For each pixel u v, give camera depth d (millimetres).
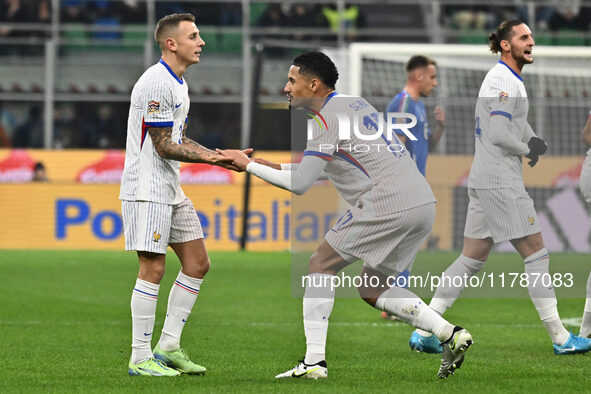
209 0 73250
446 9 74812
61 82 65312
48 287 39688
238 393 16500
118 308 33344
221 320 30188
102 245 60062
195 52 19156
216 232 59938
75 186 60062
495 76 22641
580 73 46500
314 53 18281
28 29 66875
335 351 23359
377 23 74625
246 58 66375
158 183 18922
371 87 45375
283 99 66375
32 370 19828
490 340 25609
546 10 73625
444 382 18016
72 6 73938
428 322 17719
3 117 67000
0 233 59812
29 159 62188
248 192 58250
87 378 18578
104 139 67750
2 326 28328
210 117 68125
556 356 22391
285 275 45219
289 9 73438
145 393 16609
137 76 66188
